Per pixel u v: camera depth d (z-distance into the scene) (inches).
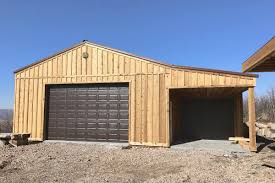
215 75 424.8
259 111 1032.2
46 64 509.4
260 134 679.7
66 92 505.7
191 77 435.2
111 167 298.2
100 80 479.8
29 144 468.4
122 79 469.7
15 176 256.2
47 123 507.8
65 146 446.3
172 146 447.5
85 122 491.2
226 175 258.4
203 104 690.8
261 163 313.6
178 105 634.8
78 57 494.9
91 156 361.1
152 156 367.9
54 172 271.3
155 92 451.5
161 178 247.8
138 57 464.1
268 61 231.3
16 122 511.5
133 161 333.4
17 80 521.3
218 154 390.6
